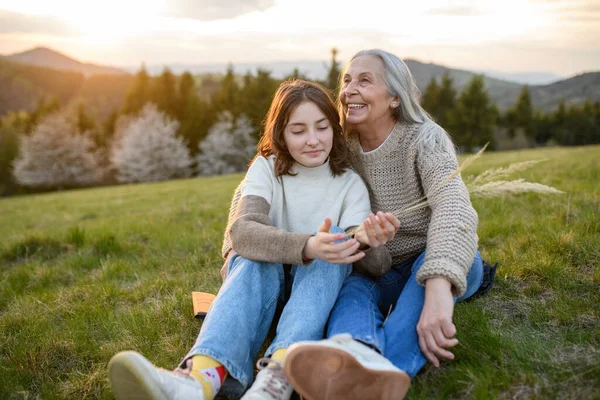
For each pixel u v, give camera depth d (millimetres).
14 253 5207
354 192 2348
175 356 2340
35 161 54344
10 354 2492
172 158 52812
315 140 2201
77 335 2684
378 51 2330
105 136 70500
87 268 4488
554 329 2223
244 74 61531
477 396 1729
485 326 2168
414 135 2289
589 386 1725
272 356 1789
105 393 2094
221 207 7695
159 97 71062
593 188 5539
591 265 2875
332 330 1910
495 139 57312
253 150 53250
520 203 5008
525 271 2852
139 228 6148
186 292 3191
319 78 49062
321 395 1615
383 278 2381
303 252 1943
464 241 1932
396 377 1583
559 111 63250
